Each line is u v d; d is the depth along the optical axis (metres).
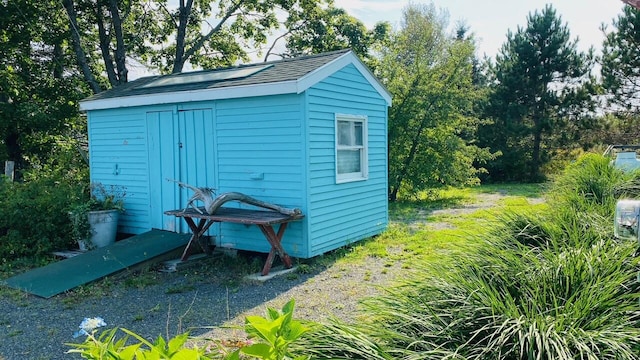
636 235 1.80
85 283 5.89
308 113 6.52
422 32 17.45
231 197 6.40
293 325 1.64
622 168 7.71
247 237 7.05
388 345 2.29
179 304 5.22
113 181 8.56
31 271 6.41
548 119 19.67
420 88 14.09
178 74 9.29
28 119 13.52
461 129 15.92
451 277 2.79
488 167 20.77
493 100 20.62
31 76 14.70
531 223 4.15
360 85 7.93
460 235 4.66
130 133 8.22
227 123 7.12
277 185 6.77
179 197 7.70
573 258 2.85
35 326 4.66
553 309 2.37
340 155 7.56
